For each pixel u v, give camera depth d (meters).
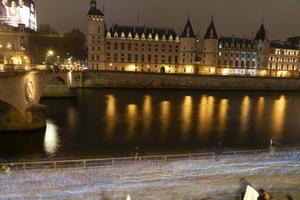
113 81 116.06
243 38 160.38
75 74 108.56
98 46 135.00
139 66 141.25
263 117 61.69
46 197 20.58
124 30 139.75
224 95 103.88
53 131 42.75
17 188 20.09
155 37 141.38
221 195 24.22
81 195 21.28
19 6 175.12
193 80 121.69
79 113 58.38
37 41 125.94
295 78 131.62
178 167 23.41
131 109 65.44
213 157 24.39
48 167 21.03
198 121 54.62
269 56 156.25
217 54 149.00
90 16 132.38
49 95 79.44
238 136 44.50
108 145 36.81
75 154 32.06
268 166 25.72
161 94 99.69
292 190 25.28
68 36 138.00
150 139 40.66
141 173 22.53
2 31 116.69
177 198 23.33
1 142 36.16
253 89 127.50
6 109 37.03
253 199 20.30
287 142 42.16
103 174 21.64
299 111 71.88
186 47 142.25
